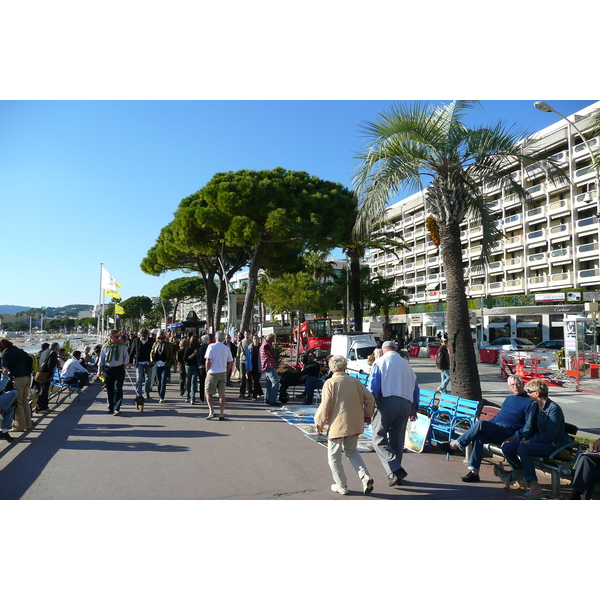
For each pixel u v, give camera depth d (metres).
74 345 42.09
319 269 47.75
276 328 54.09
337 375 5.88
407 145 9.18
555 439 5.87
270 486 5.89
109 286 37.69
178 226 23.02
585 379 19.78
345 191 22.44
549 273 48.09
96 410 11.36
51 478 6.02
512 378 6.48
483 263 11.20
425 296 65.19
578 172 44.19
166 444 7.86
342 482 5.72
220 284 28.86
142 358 12.89
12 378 8.60
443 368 14.70
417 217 68.31
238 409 11.71
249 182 20.20
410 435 7.90
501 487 6.01
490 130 9.34
